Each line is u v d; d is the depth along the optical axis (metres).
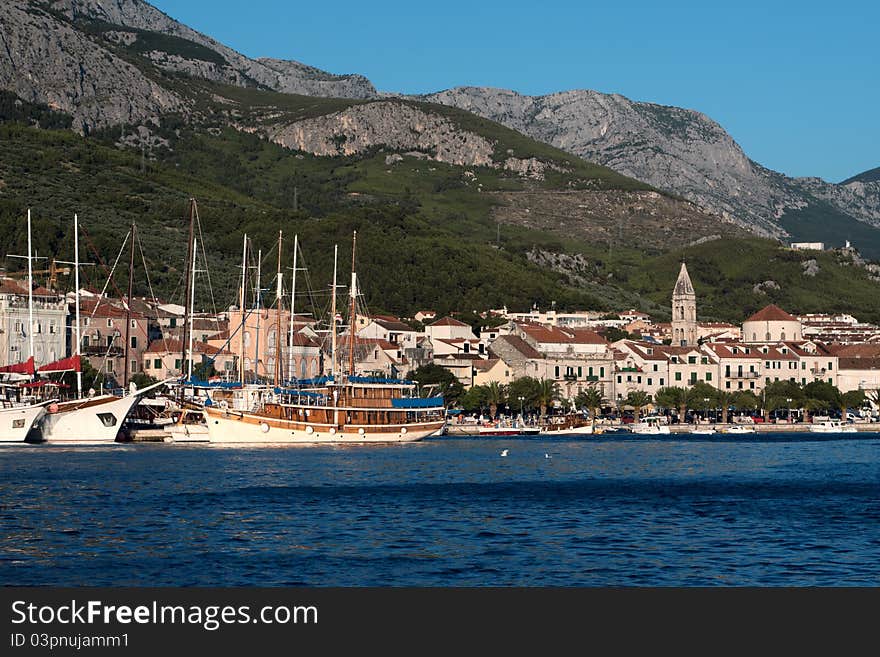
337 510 107.25
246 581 77.25
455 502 114.12
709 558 85.38
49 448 171.75
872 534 95.88
